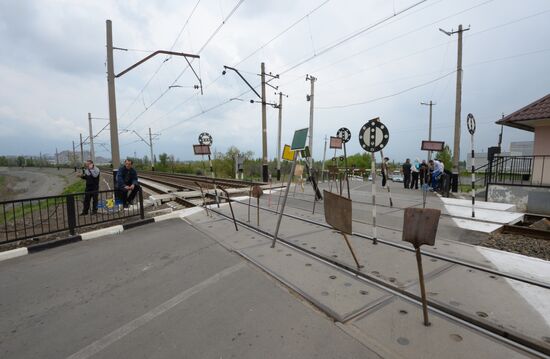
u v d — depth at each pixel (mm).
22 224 9031
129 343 2637
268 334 2674
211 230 6543
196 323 2906
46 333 2850
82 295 3627
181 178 28141
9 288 3885
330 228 6270
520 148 29656
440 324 2730
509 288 3346
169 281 3932
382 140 4906
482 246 5043
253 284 3717
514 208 8727
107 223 7625
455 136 15750
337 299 3215
